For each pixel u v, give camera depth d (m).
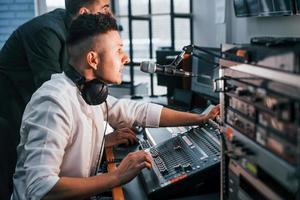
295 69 0.63
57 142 1.17
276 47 0.75
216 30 3.02
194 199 1.15
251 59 0.80
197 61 2.48
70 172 1.27
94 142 1.38
